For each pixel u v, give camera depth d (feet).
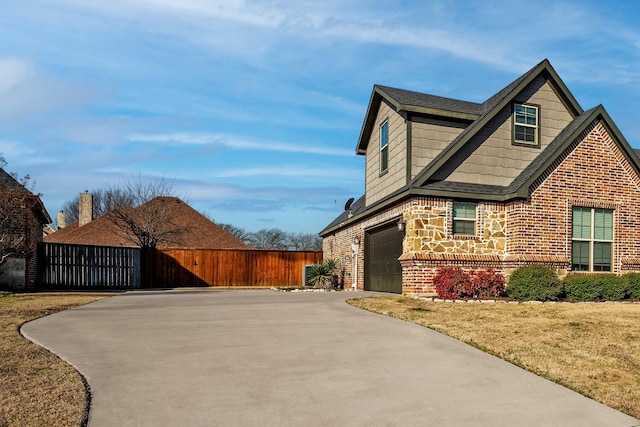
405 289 44.93
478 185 47.62
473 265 44.91
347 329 26.14
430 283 43.88
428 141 49.78
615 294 40.73
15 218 59.47
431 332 25.23
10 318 29.78
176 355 19.99
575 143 47.26
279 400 14.62
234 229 202.90
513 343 22.38
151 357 19.62
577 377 17.40
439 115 49.34
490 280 41.78
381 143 58.18
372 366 18.57
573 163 46.96
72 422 12.48
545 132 50.55
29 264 62.49
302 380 16.65
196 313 32.78
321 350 21.08
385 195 55.57
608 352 20.70
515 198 44.86
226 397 14.82
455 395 15.39
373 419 13.25
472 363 19.20
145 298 46.29
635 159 48.39
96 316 31.30
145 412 13.46
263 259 84.69
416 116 49.70
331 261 72.18
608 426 13.15
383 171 56.34
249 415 13.37
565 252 45.75
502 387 16.29
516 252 44.73
